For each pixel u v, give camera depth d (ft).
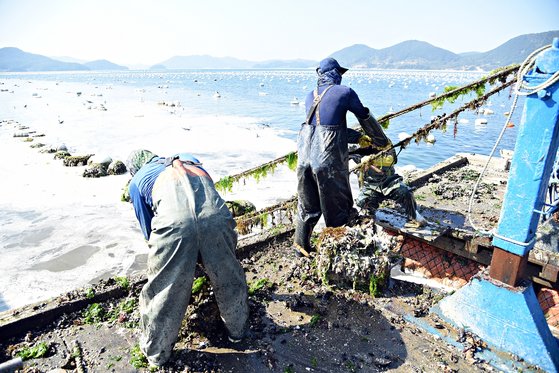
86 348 12.01
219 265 10.84
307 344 12.14
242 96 194.39
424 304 14.16
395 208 20.65
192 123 100.78
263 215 20.65
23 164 63.82
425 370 11.17
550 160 10.56
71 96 193.36
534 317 11.43
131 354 11.71
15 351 11.93
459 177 28.25
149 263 10.62
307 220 16.15
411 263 19.58
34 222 40.75
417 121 102.37
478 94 16.49
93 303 14.14
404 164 63.82
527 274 16.51
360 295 14.57
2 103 158.30
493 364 11.41
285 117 114.01
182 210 10.48
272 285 15.23
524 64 10.59
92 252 34.37
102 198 48.70
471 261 18.07
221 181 20.94
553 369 11.09
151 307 10.57
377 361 11.41
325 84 14.79
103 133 88.07
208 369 11.07
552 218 16.16
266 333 12.62
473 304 12.57
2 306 26.20
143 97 188.65
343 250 14.80
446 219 20.30
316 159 14.42
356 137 16.07
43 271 31.17
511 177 11.07
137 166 13.00
